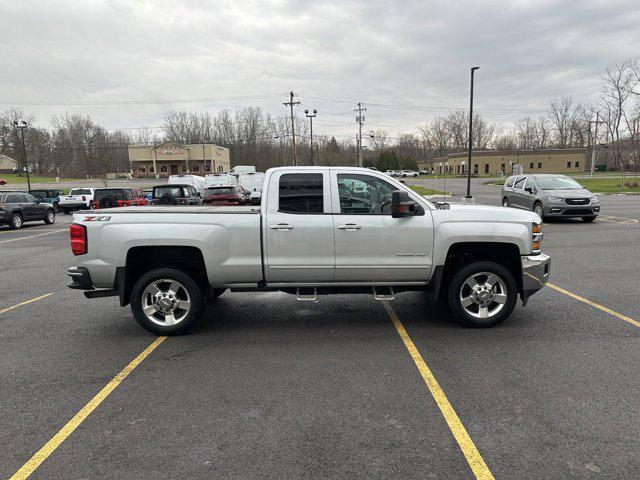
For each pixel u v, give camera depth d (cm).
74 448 312
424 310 630
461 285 538
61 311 661
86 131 10294
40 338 542
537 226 541
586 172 8925
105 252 523
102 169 10238
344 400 374
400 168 10050
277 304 673
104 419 351
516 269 556
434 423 337
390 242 526
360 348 489
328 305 665
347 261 528
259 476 279
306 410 359
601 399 367
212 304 677
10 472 287
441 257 530
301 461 293
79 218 528
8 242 1530
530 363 441
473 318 541
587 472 278
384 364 445
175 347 504
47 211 2231
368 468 285
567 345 486
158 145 8600
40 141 10088
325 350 486
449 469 283
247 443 314
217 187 2177
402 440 315
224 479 277
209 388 400
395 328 554
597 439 312
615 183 4619
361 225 523
